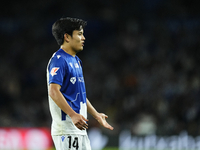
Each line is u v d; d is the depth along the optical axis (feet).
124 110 149.79
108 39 191.83
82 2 202.08
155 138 114.01
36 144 114.11
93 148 112.88
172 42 181.88
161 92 153.69
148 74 166.20
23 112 150.51
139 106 148.05
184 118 138.21
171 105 145.18
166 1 197.26
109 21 196.85
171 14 194.18
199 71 162.71
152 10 197.88
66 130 37.09
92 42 191.83
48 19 196.95
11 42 187.73
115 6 202.18
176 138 113.60
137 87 161.48
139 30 191.42
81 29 39.29
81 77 39.11
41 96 161.68
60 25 38.88
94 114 42.04
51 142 114.32
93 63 179.52
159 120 139.03
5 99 156.15
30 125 143.13
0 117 144.66
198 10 191.93
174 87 153.79
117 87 163.43
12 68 174.70
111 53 184.03
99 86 166.20
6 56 180.75
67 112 35.22
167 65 168.55
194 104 142.10
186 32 184.85
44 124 145.18
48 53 182.39
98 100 159.74
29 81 170.19
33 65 176.65
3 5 197.36
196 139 112.57
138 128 134.82
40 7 200.44
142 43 184.34
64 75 37.06
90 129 123.34
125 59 180.75
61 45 39.47
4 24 193.47
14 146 113.70
